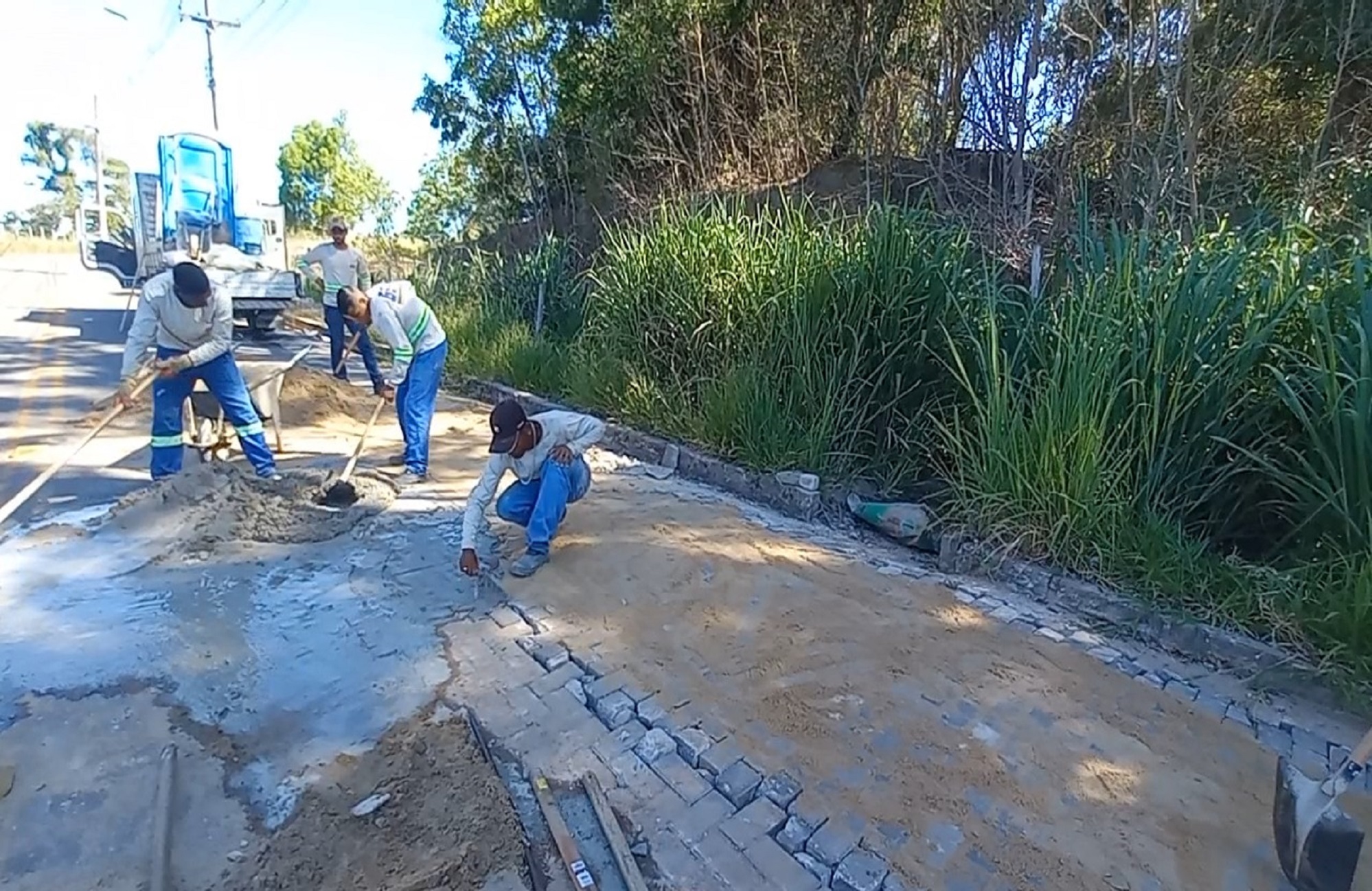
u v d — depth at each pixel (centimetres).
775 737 267
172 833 227
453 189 1620
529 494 412
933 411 523
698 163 1007
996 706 285
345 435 669
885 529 473
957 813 233
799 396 568
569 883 213
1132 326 396
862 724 274
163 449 491
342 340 860
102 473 532
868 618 351
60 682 298
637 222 920
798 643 328
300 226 2653
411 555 418
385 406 780
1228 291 378
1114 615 356
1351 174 560
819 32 920
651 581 385
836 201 737
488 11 1195
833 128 948
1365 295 334
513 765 260
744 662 313
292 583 385
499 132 1326
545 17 1172
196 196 1205
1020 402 421
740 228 661
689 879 214
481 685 301
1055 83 690
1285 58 631
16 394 735
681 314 655
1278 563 365
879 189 818
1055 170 676
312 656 321
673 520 468
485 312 996
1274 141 653
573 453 404
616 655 320
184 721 279
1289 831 204
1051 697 292
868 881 210
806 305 557
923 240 550
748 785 246
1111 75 670
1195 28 605
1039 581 384
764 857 220
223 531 439
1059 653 325
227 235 1248
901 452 540
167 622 344
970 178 742
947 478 488
